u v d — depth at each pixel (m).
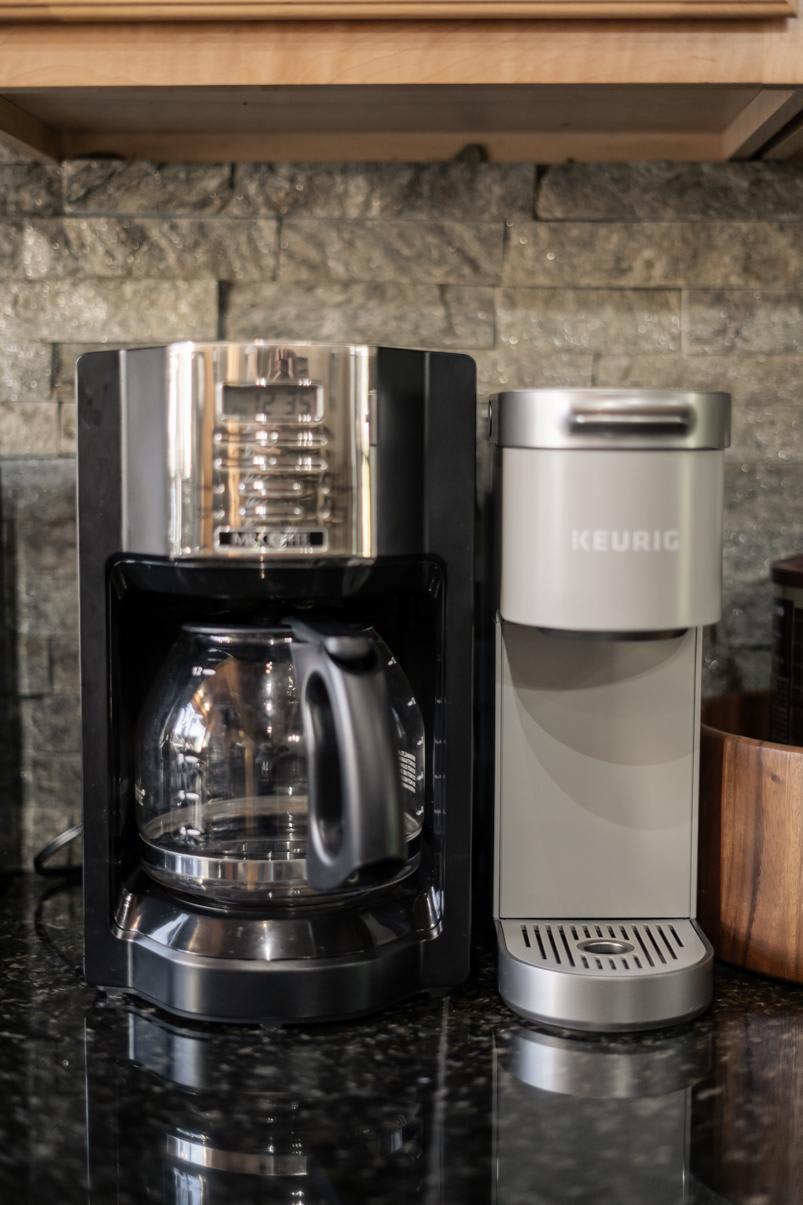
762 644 1.02
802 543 1.01
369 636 0.69
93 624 0.74
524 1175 0.59
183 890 0.77
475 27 0.74
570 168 0.98
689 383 1.00
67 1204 0.56
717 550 0.74
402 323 0.99
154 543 0.71
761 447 1.00
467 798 0.76
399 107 0.88
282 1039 0.73
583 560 0.71
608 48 0.75
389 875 0.72
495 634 0.81
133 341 0.99
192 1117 0.64
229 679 0.79
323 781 0.67
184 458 0.69
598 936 0.79
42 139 0.93
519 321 0.99
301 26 0.75
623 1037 0.73
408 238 0.98
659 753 0.81
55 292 0.99
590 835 0.81
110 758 0.75
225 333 0.99
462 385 0.72
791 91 0.77
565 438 0.70
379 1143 0.62
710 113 0.91
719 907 0.83
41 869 1.01
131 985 0.77
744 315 0.99
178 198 0.98
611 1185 0.58
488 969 0.83
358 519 0.69
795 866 0.79
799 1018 0.76
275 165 0.98
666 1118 0.64
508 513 0.74
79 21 0.75
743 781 0.81
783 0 0.73
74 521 1.00
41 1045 0.72
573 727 0.80
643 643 0.79
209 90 0.77
